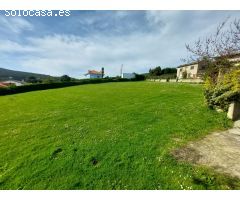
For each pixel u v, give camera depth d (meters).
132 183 5.08
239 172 5.11
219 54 11.95
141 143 7.30
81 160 6.41
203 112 11.04
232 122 9.08
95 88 34.44
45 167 6.18
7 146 8.23
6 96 35.28
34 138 8.97
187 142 7.11
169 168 5.48
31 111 15.87
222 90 10.93
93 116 12.28
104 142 7.69
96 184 5.19
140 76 68.25
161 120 10.12
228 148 6.52
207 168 5.33
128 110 13.14
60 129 9.98
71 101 19.56
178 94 19.06
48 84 46.84
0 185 5.48
